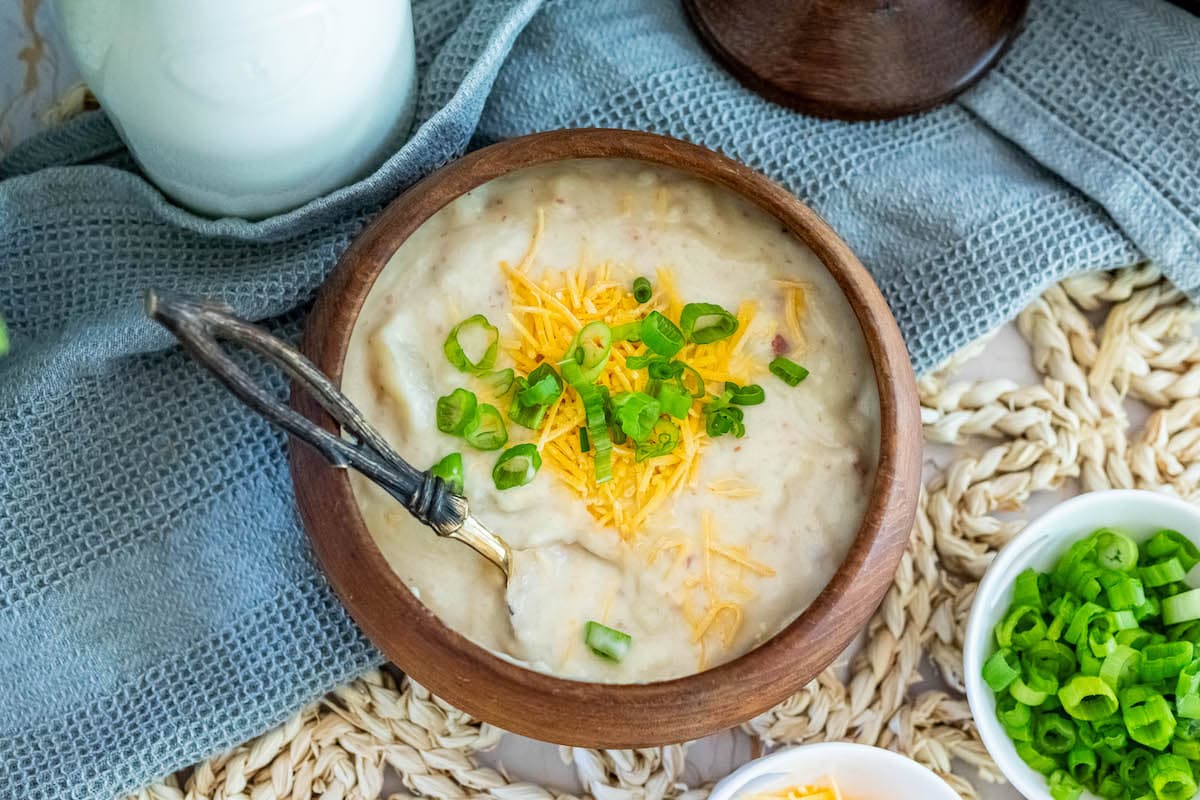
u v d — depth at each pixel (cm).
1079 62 71
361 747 69
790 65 70
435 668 61
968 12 71
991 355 72
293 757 69
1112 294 72
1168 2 72
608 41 71
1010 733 68
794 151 71
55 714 68
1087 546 68
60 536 68
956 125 72
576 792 70
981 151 72
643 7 72
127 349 67
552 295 65
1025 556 68
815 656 62
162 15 61
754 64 70
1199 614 67
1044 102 71
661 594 63
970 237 70
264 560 69
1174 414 71
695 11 71
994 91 72
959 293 70
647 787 69
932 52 71
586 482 64
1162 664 67
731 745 70
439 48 71
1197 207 70
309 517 62
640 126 71
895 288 70
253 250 70
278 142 65
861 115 71
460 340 64
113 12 61
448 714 69
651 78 71
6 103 73
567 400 64
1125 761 67
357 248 63
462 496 61
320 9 62
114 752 68
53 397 68
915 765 66
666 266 65
